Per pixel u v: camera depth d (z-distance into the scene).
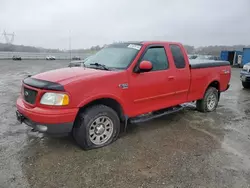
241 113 5.82
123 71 3.70
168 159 3.28
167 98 4.50
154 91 4.18
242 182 2.74
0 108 5.73
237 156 3.41
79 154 3.37
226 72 6.02
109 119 3.65
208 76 5.41
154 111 4.57
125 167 3.04
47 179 2.75
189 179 2.79
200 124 4.84
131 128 4.51
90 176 2.83
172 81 4.47
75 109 3.18
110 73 3.55
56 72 3.73
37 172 2.88
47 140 3.84
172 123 4.87
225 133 4.35
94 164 3.10
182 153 3.47
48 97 3.10
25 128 4.37
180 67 4.63
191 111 5.83
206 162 3.21
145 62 3.73
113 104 3.79
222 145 3.79
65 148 3.55
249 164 3.18
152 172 2.94
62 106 3.10
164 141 3.91
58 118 3.07
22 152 3.40
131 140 3.92
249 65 10.16
